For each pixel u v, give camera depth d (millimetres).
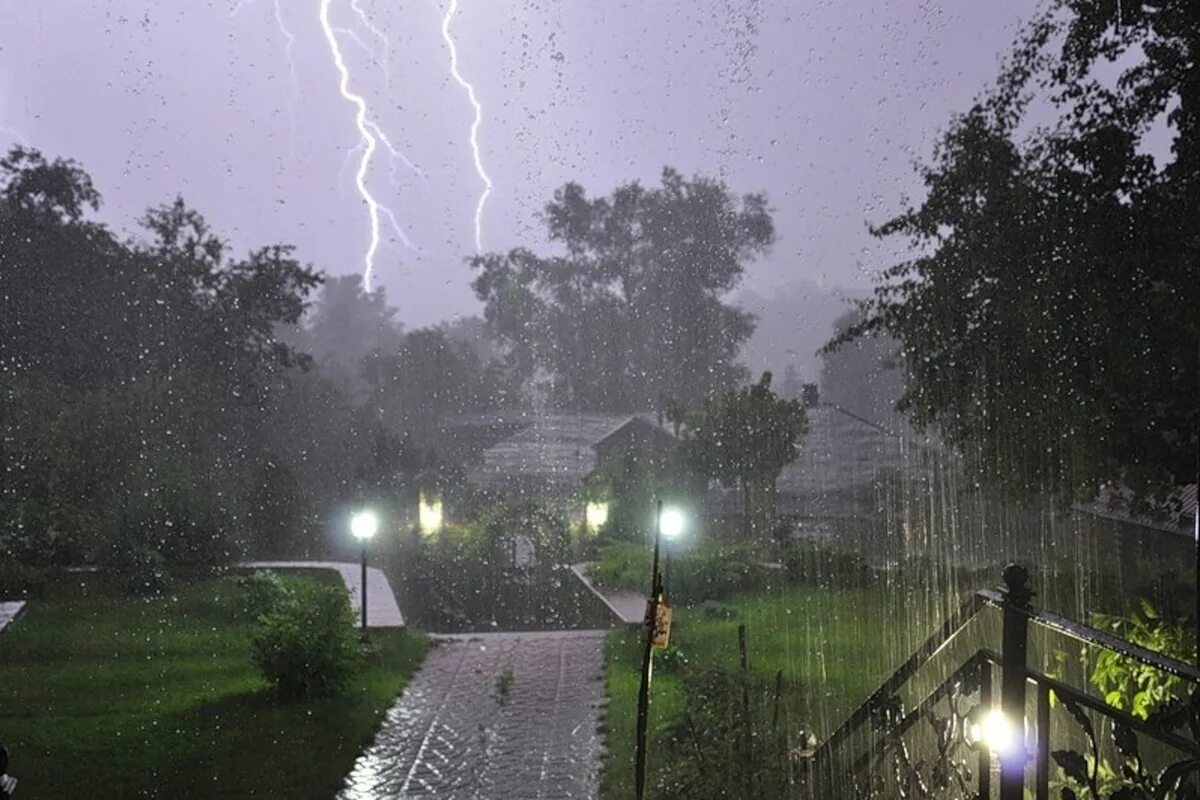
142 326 34594
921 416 14781
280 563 23344
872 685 10914
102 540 21312
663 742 9797
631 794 8773
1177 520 16297
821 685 10938
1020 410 13375
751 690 9508
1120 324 12180
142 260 35406
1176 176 11984
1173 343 11852
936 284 14328
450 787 9758
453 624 21734
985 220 13586
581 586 23094
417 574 25609
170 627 16703
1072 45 12945
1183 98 11867
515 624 21703
